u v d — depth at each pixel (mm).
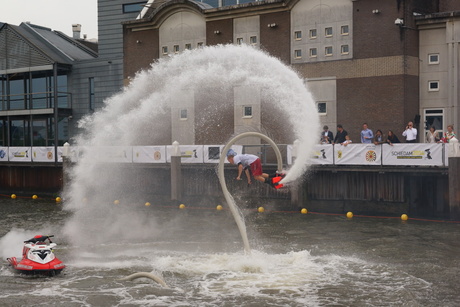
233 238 19344
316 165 25766
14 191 37562
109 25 42031
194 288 12281
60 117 42469
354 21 29125
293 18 31047
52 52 42625
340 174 26203
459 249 17000
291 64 31188
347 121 29406
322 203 26672
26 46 41906
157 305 11156
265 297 11602
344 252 16547
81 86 42000
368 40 28734
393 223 22766
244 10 32500
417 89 28656
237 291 12031
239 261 14570
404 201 24750
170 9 35188
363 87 28906
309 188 26969
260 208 27531
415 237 19219
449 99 27797
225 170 29125
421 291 12086
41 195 36438
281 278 13070
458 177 22375
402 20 27484
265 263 14492
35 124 43188
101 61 40969
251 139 30812
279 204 27828
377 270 13984
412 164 23344
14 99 44406
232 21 33219
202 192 29969
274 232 20656
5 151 37281
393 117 28016
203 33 34344
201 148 29141
